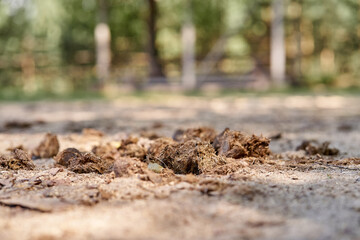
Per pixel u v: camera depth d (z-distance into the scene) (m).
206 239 2.54
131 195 3.34
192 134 5.21
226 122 9.48
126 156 4.75
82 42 26.50
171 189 3.45
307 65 28.09
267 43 26.31
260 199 3.22
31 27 24.05
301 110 12.63
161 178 3.70
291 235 2.56
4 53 26.17
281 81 22.62
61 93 21.62
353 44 27.86
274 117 10.59
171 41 29.61
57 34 23.22
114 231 2.67
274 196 3.29
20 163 4.47
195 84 22.58
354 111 12.24
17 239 2.60
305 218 2.82
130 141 5.07
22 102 17.12
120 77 24.50
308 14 24.75
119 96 19.34
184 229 2.68
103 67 23.19
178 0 23.27
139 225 2.76
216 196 3.28
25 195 3.43
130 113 12.03
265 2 24.11
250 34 26.55
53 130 8.23
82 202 3.19
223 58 26.19
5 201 3.21
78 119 10.47
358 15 25.44
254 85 22.78
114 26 28.70
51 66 25.80
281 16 22.19
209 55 23.58
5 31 25.94
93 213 2.99
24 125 8.76
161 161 4.20
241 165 4.23
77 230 2.70
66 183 3.75
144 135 6.47
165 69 29.80
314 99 16.88
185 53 22.34
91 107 14.40
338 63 28.69
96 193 3.38
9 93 21.95
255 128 8.17
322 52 28.55
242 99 17.06
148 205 3.11
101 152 4.95
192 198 3.24
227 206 3.06
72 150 4.56
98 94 20.70
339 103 15.08
